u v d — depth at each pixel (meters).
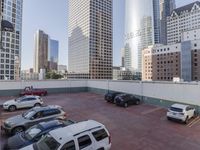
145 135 13.65
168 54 106.25
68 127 9.25
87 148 8.50
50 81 35.62
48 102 26.41
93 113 20.25
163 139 12.90
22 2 116.06
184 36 113.00
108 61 163.00
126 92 29.62
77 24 162.88
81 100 28.61
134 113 20.48
